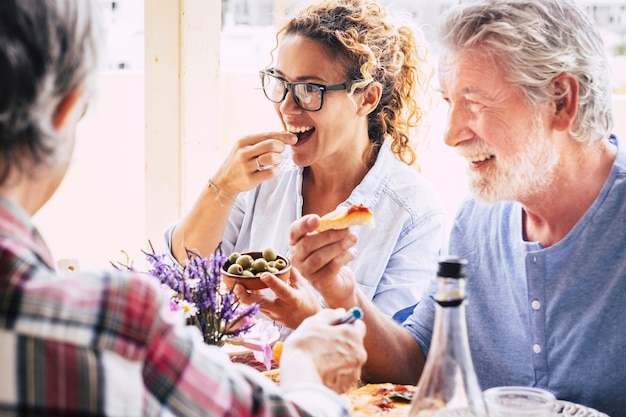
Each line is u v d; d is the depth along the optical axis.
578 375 1.67
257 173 2.36
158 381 0.96
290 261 1.96
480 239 1.84
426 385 1.27
